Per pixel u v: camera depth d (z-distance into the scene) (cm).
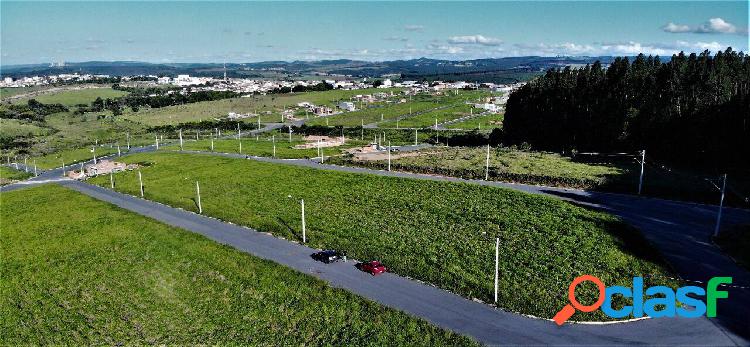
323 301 5812
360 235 7856
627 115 13312
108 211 10231
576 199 9300
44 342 5369
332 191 10662
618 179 10381
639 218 8144
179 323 5600
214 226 8844
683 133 12419
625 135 13388
